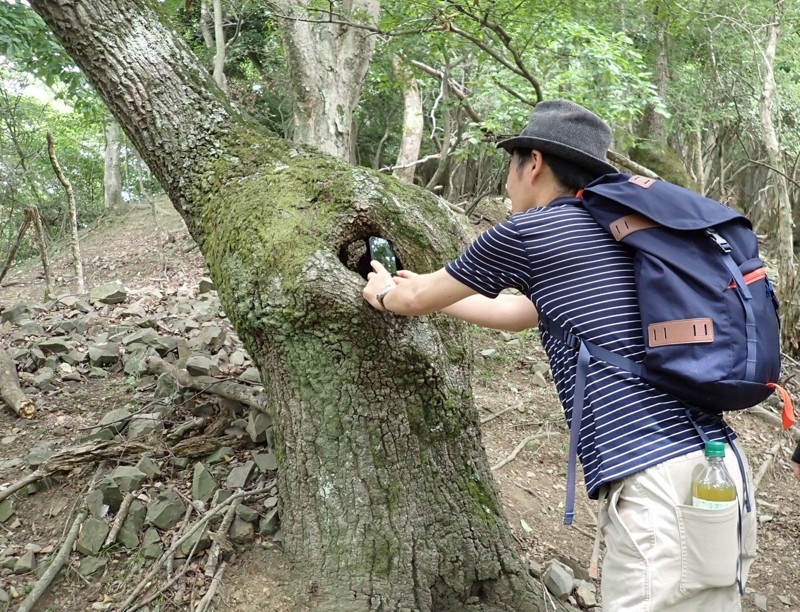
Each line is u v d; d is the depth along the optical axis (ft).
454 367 8.79
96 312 18.75
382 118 49.88
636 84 21.34
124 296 19.65
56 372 14.43
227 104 9.77
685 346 5.45
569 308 5.92
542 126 6.52
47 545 9.68
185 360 13.62
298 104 21.74
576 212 6.13
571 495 5.85
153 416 11.94
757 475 15.29
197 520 9.64
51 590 9.09
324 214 8.07
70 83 27.40
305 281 7.64
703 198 6.00
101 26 9.05
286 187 8.45
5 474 11.02
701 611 5.79
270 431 10.76
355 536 8.28
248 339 8.45
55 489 10.59
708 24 31.58
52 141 20.45
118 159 51.06
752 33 29.48
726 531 5.58
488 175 39.22
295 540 8.63
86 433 12.16
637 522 5.70
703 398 5.55
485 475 9.31
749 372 5.42
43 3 8.79
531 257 5.99
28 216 20.54
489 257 6.12
